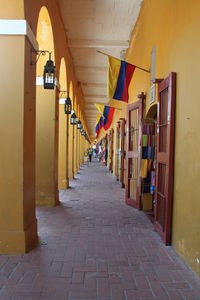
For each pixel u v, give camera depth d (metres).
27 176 4.15
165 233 4.30
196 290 2.97
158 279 3.20
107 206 7.16
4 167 3.95
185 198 3.71
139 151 6.72
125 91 6.37
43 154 6.88
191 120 3.54
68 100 7.94
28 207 4.20
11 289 2.93
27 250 3.99
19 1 3.83
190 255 3.48
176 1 4.17
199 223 3.24
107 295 2.85
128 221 5.70
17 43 3.90
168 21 4.62
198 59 3.35
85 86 16.69
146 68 6.57
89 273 3.32
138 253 3.97
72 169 13.16
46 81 4.71
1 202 3.95
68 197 8.39
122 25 8.62
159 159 4.86
